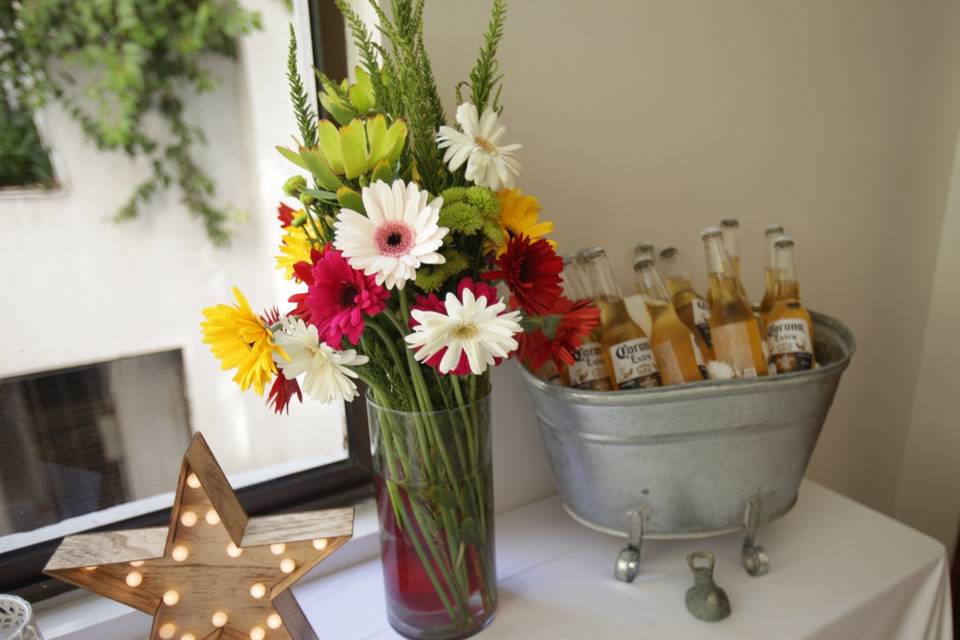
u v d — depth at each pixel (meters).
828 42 1.00
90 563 0.52
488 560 0.66
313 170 0.50
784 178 1.03
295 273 0.51
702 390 0.63
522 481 0.90
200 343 1.15
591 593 0.73
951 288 1.28
